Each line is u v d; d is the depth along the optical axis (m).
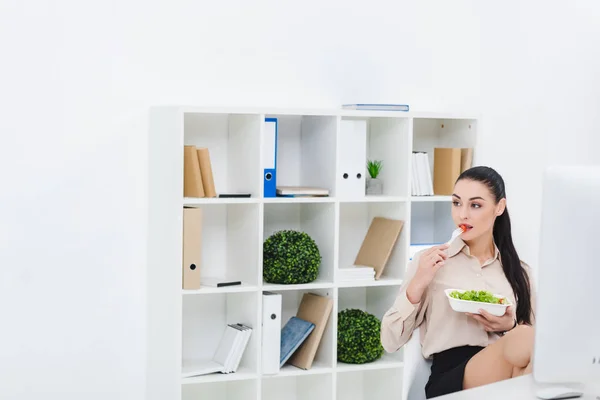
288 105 3.74
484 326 2.93
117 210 3.46
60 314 3.37
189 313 3.63
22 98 3.27
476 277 3.08
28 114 3.28
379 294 3.83
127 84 3.45
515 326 2.95
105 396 3.47
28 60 3.27
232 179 3.64
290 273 3.45
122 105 3.45
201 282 3.41
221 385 3.71
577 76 4.36
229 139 3.67
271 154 3.44
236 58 3.64
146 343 3.54
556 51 4.30
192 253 3.26
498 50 4.16
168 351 3.34
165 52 3.51
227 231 3.68
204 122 3.62
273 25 3.70
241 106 3.59
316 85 3.79
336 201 3.52
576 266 1.69
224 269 3.69
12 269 3.28
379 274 3.67
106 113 3.42
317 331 3.54
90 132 3.39
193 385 3.65
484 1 4.11
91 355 3.44
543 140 4.30
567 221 1.68
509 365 2.67
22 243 3.29
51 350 3.36
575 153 4.39
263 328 3.43
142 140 3.49
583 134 4.40
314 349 3.53
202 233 3.64
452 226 3.93
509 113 4.20
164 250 3.36
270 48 3.70
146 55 3.48
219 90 3.62
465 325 2.97
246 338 3.44
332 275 3.56
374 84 3.90
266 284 3.47
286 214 3.81
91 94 3.39
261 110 3.35
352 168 3.60
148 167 3.51
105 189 3.43
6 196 3.26
